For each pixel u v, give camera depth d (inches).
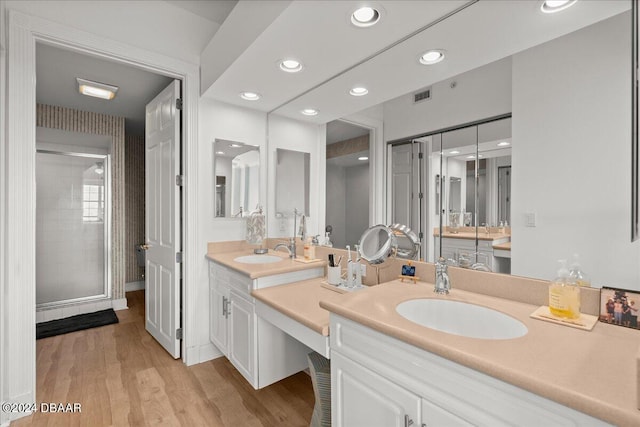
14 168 65.0
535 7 44.3
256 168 105.3
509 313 43.4
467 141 55.0
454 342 33.6
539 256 46.0
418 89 63.6
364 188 74.8
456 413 32.5
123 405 72.8
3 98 63.3
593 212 40.3
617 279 38.7
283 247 102.5
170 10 87.7
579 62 41.6
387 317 41.3
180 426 66.1
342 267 80.4
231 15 70.1
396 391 38.4
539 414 27.3
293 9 49.8
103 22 76.9
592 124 40.2
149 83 108.8
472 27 50.9
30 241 67.2
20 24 65.6
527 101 47.1
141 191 183.5
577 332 37.0
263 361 70.4
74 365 91.8
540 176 45.5
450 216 57.7
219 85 82.7
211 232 96.7
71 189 147.8
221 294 87.6
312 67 69.9
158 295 106.7
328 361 61.6
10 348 65.5
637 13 35.3
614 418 22.6
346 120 80.4
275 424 67.1
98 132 144.8
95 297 149.9
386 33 55.8
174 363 93.3
